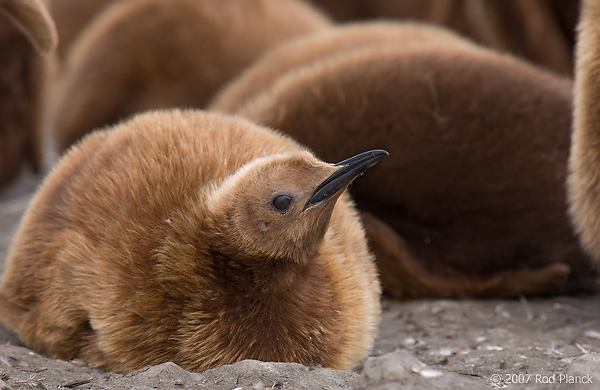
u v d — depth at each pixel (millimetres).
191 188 16953
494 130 22219
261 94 25000
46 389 15031
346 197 19641
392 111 22234
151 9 30531
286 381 14992
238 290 16516
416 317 21297
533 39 33469
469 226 22562
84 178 17953
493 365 17062
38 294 17531
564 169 22375
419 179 22266
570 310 21578
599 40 18438
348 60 23688
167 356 16453
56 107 33188
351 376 15414
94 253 16656
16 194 36469
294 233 16109
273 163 16406
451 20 40438
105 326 16328
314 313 16859
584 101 18688
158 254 16297
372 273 18719
